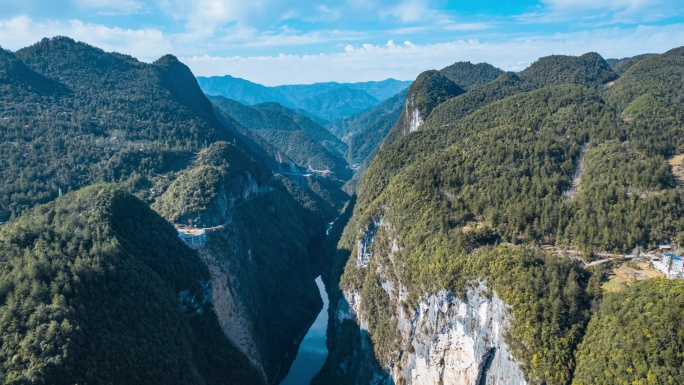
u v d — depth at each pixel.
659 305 92.38
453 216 144.38
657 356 86.44
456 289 123.81
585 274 112.44
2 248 113.31
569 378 97.44
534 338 102.44
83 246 122.69
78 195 152.25
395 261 155.62
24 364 89.44
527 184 144.00
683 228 116.94
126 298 113.75
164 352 111.62
